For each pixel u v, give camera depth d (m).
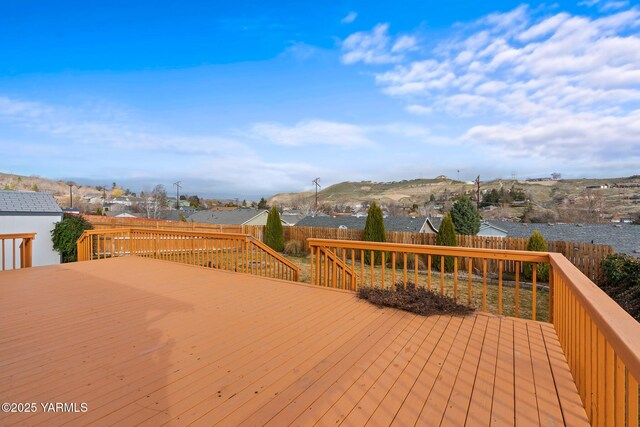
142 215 43.03
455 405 1.88
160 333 2.98
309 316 3.49
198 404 1.84
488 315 3.56
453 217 18.16
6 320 3.31
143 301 4.05
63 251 12.18
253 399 1.90
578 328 2.06
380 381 2.15
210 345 2.71
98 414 1.73
